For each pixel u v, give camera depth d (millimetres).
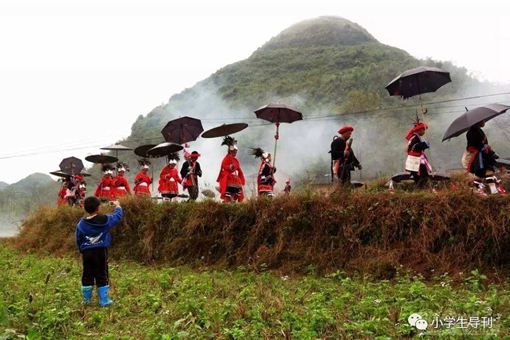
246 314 6195
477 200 8648
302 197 10406
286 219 10328
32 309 6473
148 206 12984
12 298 7152
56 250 14695
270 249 10203
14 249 15984
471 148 9812
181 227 11836
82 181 20562
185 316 6148
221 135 13453
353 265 9086
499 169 14578
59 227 15609
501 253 8234
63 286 8125
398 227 9141
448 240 8641
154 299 7062
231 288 8078
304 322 5711
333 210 9883
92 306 7125
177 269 10445
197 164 15445
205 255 11070
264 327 5590
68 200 19953
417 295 6902
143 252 12148
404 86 12719
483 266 8211
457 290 7527
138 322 6246
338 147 10867
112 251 12836
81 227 7312
